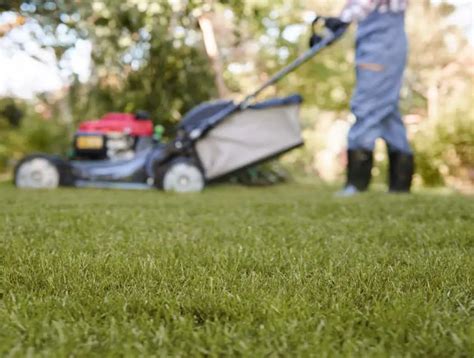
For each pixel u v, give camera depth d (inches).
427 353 18.1
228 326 20.2
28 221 49.9
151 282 26.1
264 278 27.5
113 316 21.2
